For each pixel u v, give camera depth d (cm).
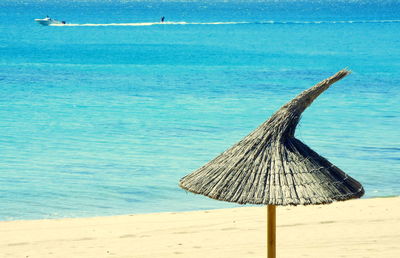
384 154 3912
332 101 6222
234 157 1322
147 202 2925
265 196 1232
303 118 5219
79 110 5625
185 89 7106
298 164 1275
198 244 2145
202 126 4888
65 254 2039
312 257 2000
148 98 6412
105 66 9444
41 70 8825
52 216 2705
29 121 5053
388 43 14188
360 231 2277
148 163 3662
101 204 2884
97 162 3678
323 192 1238
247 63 9962
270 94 6769
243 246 2117
